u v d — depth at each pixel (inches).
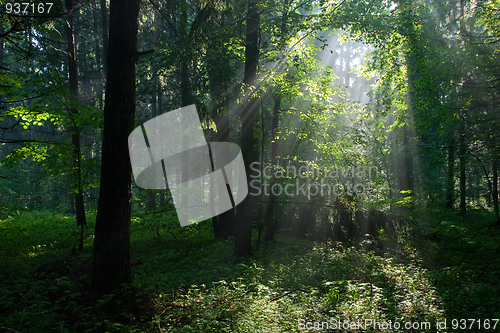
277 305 225.9
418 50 549.6
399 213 562.3
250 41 425.7
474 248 438.6
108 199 260.4
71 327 203.6
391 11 520.1
